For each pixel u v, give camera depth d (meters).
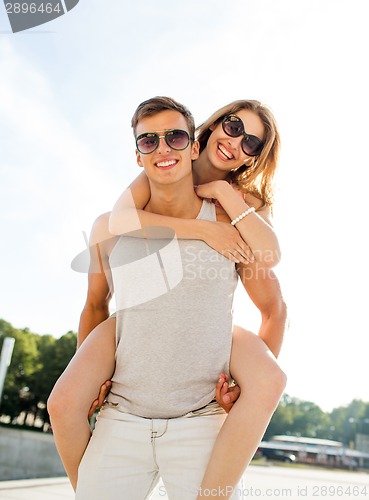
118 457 1.37
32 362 33.84
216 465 1.30
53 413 1.36
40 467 13.26
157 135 1.53
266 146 2.14
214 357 1.44
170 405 1.40
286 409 62.47
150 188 1.74
